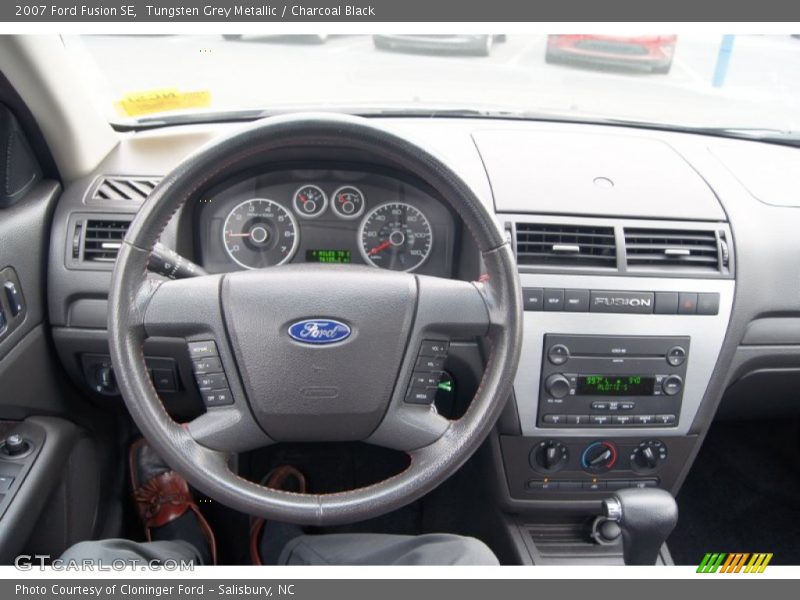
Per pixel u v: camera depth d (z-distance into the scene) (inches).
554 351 51.3
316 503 37.2
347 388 38.6
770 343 54.5
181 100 59.3
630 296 50.8
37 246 50.1
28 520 47.2
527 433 53.7
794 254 52.9
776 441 73.2
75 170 53.1
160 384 53.3
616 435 54.1
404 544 46.1
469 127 61.8
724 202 53.8
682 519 70.2
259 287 37.6
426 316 38.1
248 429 39.3
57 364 54.1
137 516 65.5
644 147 61.0
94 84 55.7
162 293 37.2
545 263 51.0
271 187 52.8
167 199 35.2
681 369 52.4
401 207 53.0
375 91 69.6
